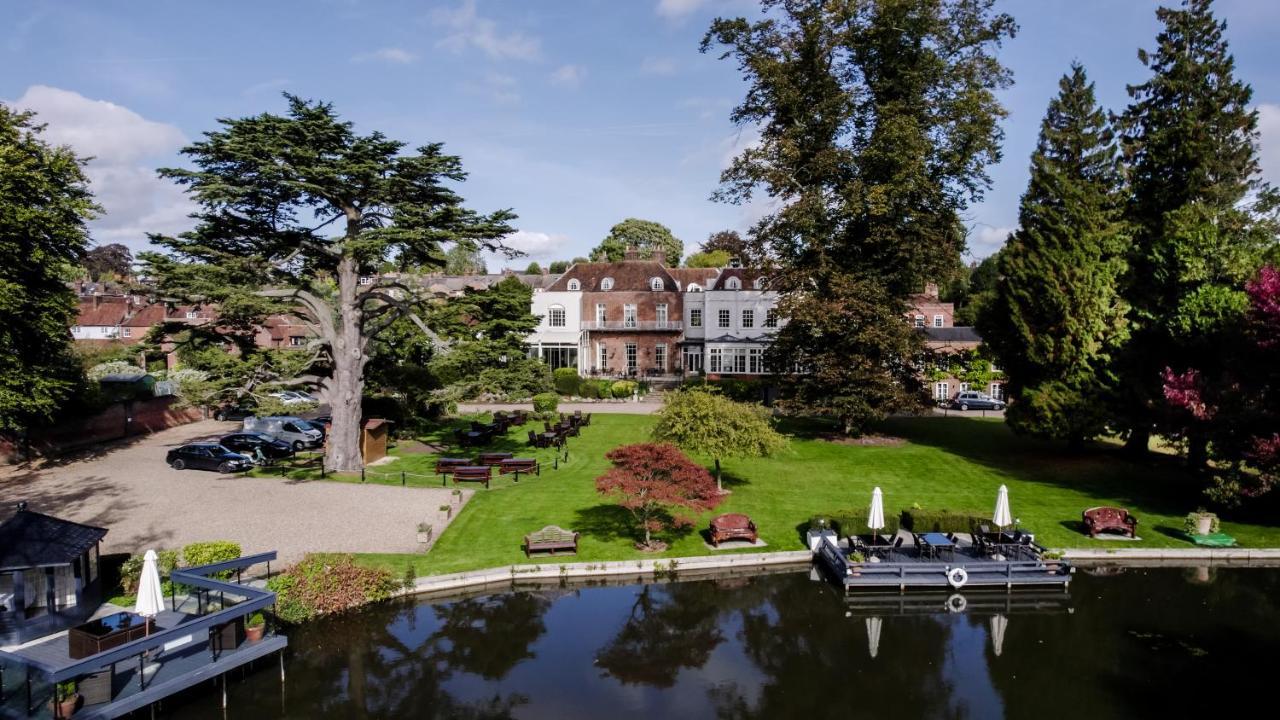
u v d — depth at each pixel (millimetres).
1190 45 36719
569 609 18656
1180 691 14391
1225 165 36219
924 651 16422
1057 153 43250
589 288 65000
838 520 22344
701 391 28031
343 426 29641
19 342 27266
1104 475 30328
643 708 13828
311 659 15758
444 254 31422
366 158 27016
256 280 27672
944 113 35312
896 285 38812
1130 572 21109
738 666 15734
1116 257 31031
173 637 12922
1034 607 18859
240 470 29188
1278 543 22500
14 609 14367
